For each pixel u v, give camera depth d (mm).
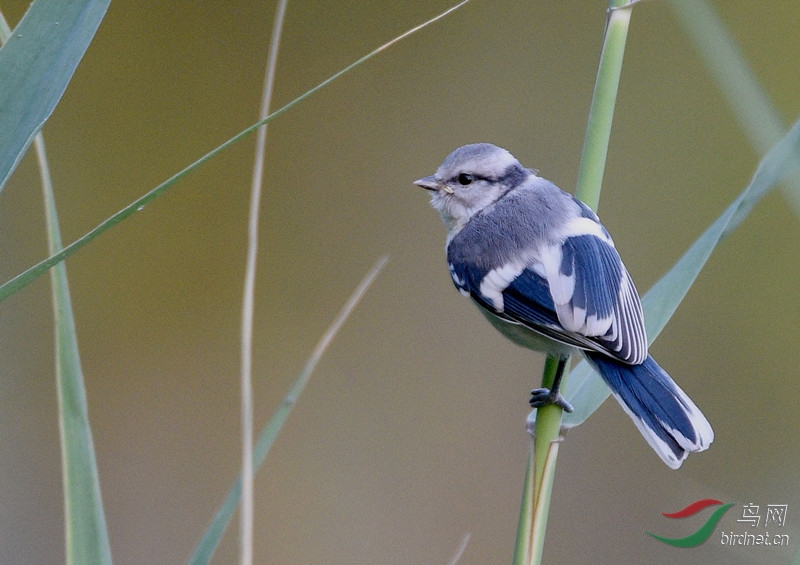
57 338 4090
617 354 5414
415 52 14836
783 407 11430
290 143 14555
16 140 3740
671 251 13062
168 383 13258
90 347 13320
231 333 13648
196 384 13258
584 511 11008
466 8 14812
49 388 12289
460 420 12805
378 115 14750
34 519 11398
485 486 12203
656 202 13320
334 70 14773
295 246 14258
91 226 13836
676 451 5137
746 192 4926
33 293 12852
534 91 14602
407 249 14141
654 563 10586
